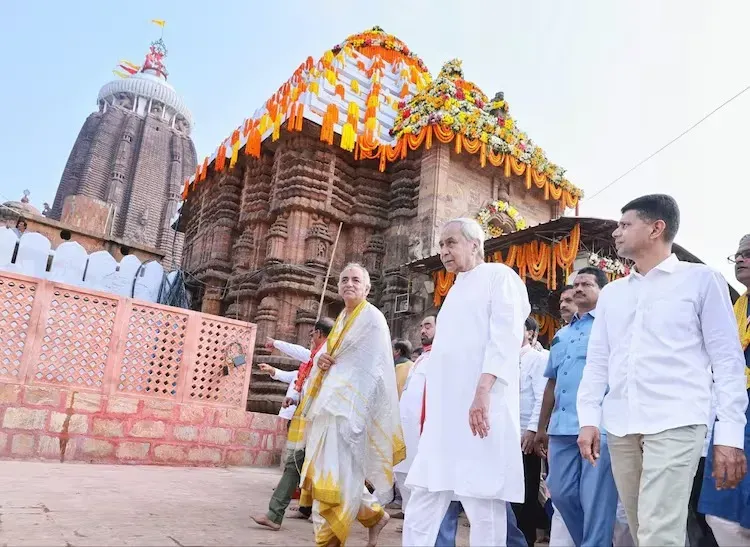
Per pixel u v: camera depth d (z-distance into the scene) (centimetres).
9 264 1155
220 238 1642
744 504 291
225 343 875
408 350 622
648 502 228
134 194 5175
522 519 447
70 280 1212
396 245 1390
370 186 1477
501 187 1478
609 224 984
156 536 326
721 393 237
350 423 347
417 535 270
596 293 371
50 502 419
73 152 5403
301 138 1433
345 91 1558
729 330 244
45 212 3491
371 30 1970
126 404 780
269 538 361
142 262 1388
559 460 331
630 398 249
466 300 290
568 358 351
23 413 711
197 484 615
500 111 1443
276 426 895
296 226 1378
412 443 479
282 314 1328
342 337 372
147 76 6206
